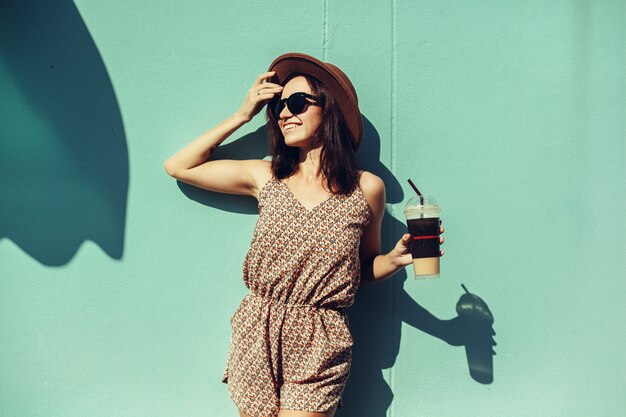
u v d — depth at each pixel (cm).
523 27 288
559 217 287
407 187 279
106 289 267
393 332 275
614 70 289
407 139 281
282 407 232
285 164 251
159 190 271
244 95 275
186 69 274
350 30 280
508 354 281
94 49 271
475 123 284
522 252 284
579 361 284
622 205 289
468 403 277
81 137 270
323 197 242
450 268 280
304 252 234
